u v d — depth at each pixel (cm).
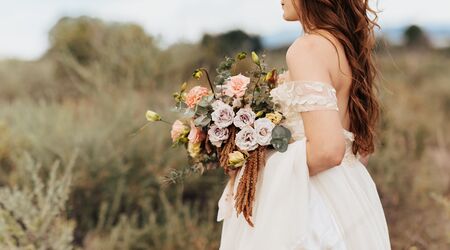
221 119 202
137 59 612
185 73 721
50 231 339
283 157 195
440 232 380
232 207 216
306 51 194
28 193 411
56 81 835
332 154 184
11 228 327
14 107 591
